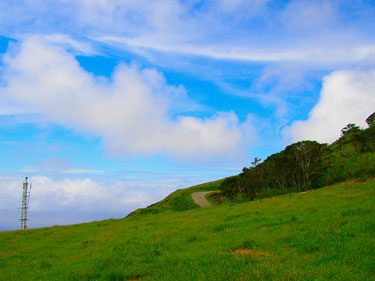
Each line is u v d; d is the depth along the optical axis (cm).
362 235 1246
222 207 3744
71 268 1297
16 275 1350
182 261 1231
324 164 7431
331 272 894
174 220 2898
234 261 1141
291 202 3059
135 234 2227
